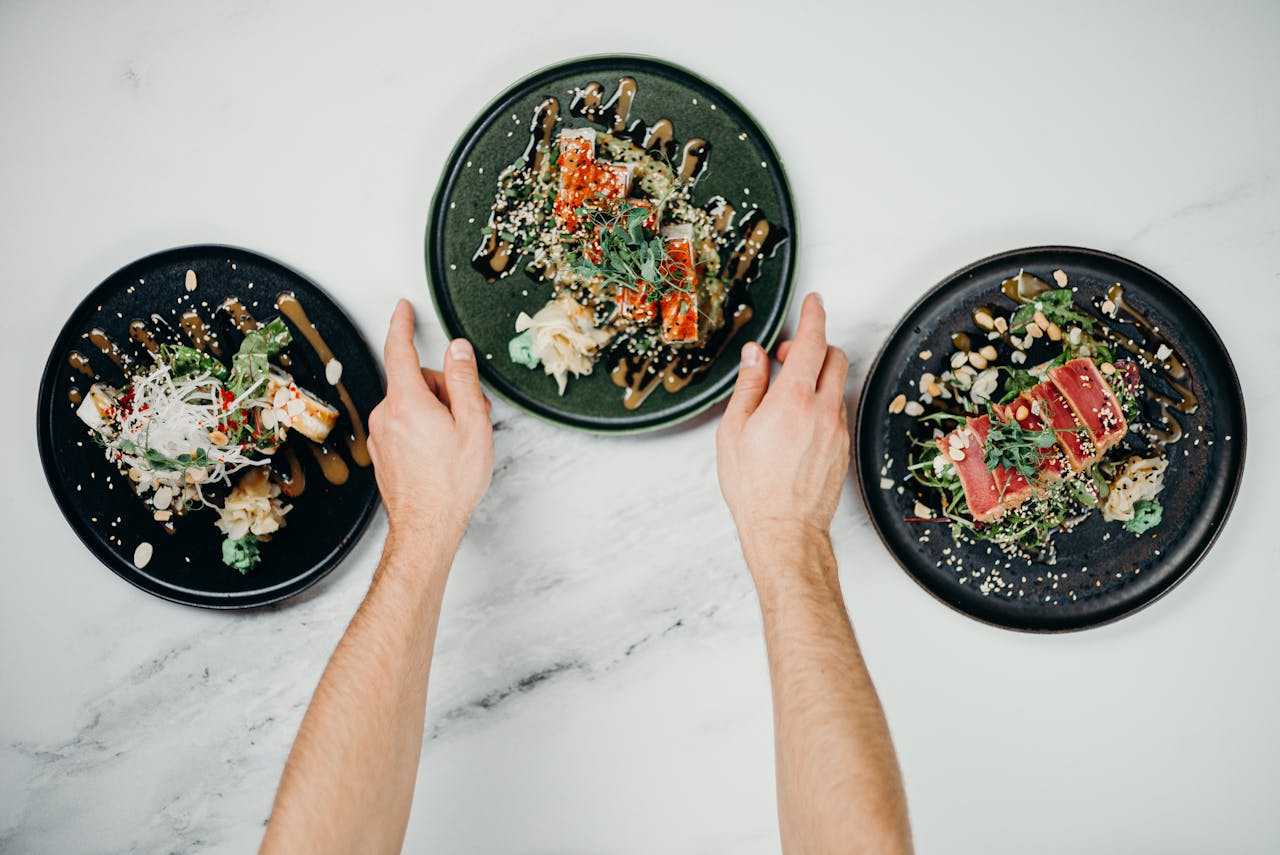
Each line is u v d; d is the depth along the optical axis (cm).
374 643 85
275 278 108
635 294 100
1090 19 110
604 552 116
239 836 122
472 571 117
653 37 110
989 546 108
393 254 114
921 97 111
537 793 119
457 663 118
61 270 118
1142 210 111
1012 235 111
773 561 87
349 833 74
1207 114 110
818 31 110
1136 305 104
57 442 112
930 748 117
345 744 77
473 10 111
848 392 112
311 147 114
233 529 109
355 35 112
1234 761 116
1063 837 118
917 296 112
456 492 98
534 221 105
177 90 114
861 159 111
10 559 120
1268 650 114
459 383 101
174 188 115
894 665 116
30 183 117
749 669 116
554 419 106
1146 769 117
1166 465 106
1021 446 101
